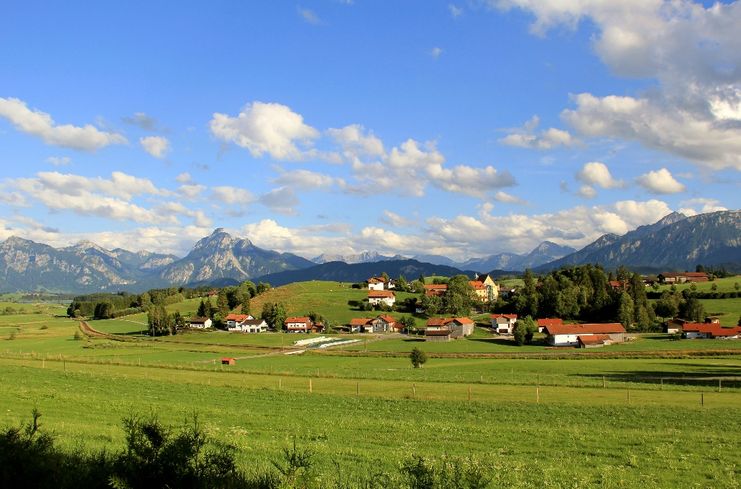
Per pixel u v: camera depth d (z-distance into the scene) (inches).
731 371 3186.5
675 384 2613.2
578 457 1093.8
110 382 2268.7
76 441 931.3
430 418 1654.8
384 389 2351.1
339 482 703.7
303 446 1084.5
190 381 2439.7
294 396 2043.6
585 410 1800.0
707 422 1610.5
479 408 1831.9
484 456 1060.5
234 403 1851.6
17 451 507.8
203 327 7445.9
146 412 1524.4
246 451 984.9
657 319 6889.8
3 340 6077.8
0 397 1685.5
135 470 470.3
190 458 502.6
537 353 4825.3
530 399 2062.0
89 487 496.4
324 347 5388.8
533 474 906.1
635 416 1700.3
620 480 893.8
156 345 5492.1
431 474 574.2
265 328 7347.4
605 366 3592.5
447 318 6904.5
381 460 959.0
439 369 3506.4
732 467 1015.0
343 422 1470.2
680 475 958.4
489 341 5890.8
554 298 7209.6
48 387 2033.7
